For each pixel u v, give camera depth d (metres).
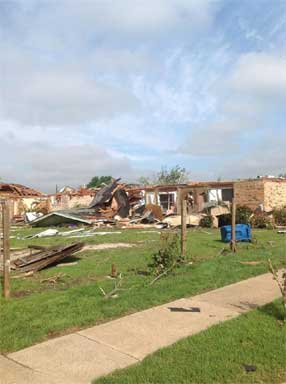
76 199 42.38
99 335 5.24
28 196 43.81
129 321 5.77
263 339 4.93
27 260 10.22
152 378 3.99
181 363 4.30
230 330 5.25
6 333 5.26
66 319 5.77
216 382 3.92
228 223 22.97
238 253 11.84
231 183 29.84
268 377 4.02
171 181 55.81
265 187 27.72
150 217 27.58
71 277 9.01
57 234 20.53
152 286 7.74
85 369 4.26
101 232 21.12
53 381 4.00
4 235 7.15
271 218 23.33
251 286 7.76
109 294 7.14
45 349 4.81
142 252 12.65
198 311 6.19
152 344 4.90
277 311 6.04
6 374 4.16
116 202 32.56
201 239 16.36
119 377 4.02
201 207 28.97
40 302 6.72
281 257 11.05
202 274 8.77
